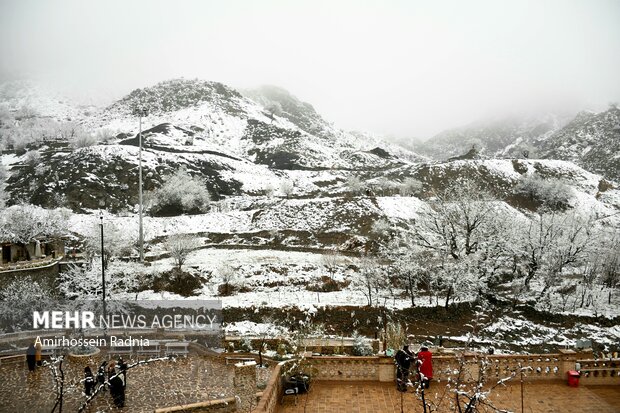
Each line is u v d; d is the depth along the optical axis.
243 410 17.36
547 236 48.50
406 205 82.00
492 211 49.84
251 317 40.72
